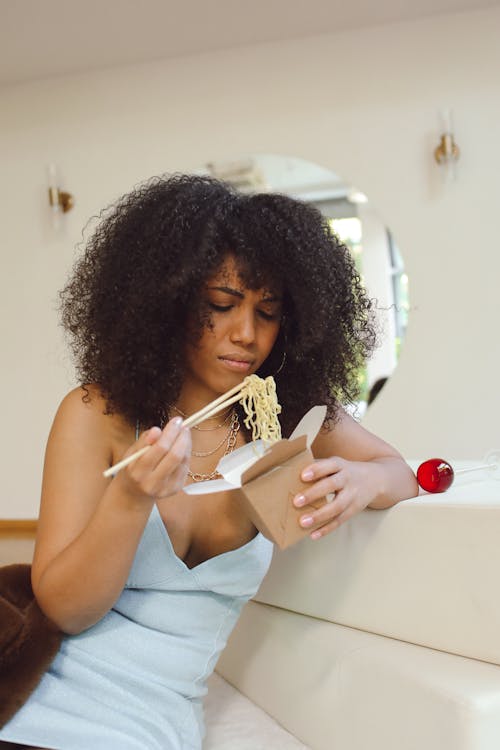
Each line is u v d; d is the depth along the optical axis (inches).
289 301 42.1
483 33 157.9
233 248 38.4
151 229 38.9
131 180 177.0
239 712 49.9
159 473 30.3
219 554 41.6
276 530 34.4
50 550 35.5
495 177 157.2
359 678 40.4
